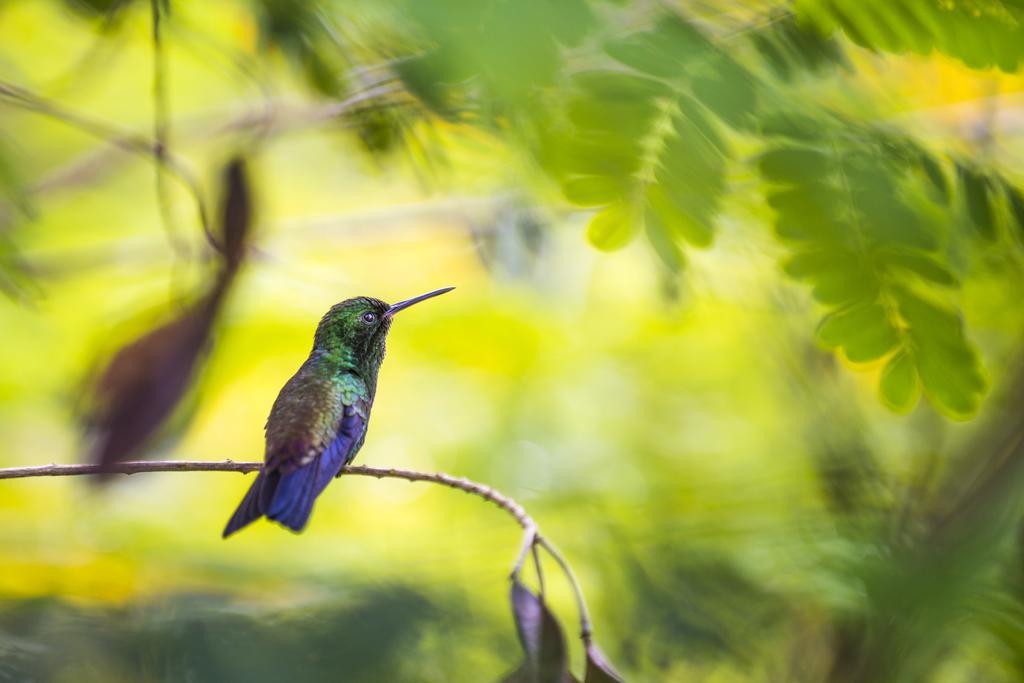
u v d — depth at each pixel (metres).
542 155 7.50
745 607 10.91
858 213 7.38
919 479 11.16
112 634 8.91
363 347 9.86
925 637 9.88
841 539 10.81
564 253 12.95
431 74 7.52
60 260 12.52
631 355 14.10
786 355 12.59
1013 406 10.62
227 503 13.02
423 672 9.52
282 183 13.32
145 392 8.09
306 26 8.09
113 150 11.92
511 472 13.11
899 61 8.86
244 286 11.86
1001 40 7.26
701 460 12.74
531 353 14.36
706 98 7.28
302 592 9.93
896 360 7.30
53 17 9.77
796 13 7.55
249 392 13.47
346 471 8.09
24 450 13.02
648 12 7.59
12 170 9.88
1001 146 9.31
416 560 11.05
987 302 9.44
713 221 7.25
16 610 9.11
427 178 9.57
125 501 11.49
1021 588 10.04
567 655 7.08
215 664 8.83
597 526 11.88
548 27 7.15
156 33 8.34
